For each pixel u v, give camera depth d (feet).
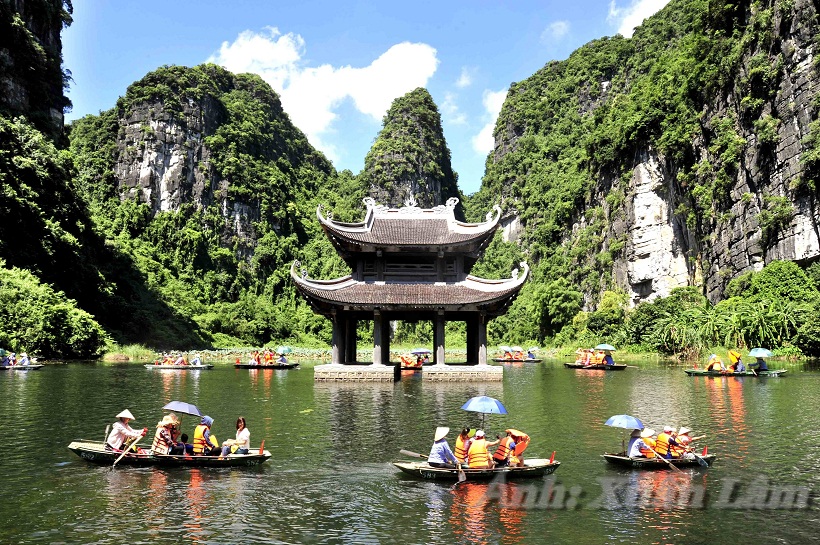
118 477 50.37
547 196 512.22
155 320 332.19
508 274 517.96
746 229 233.14
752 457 58.03
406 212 151.64
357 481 49.57
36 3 322.34
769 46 225.97
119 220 465.88
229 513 41.63
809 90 205.05
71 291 255.70
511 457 51.88
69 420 78.48
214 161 529.04
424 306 133.90
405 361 174.60
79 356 214.69
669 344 222.69
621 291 340.39
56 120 331.98
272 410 88.02
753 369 142.10
